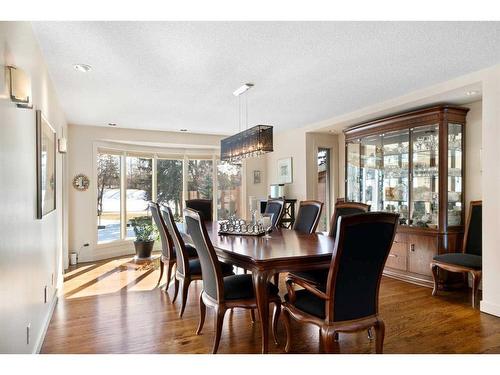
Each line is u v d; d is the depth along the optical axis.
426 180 4.34
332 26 2.37
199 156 7.41
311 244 2.90
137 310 3.36
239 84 3.64
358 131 5.29
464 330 2.83
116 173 6.50
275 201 4.84
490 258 3.21
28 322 2.14
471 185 4.20
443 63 3.08
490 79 3.19
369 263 2.07
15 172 1.83
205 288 2.68
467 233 3.92
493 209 3.17
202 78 3.43
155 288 4.12
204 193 7.46
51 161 3.20
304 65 3.10
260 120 5.55
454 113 4.11
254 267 2.36
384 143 4.94
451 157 4.16
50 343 2.61
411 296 3.78
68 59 2.91
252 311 3.09
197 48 2.71
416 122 4.37
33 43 2.40
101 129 6.02
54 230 3.61
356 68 3.19
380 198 5.02
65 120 5.16
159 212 3.86
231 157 4.25
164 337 2.72
